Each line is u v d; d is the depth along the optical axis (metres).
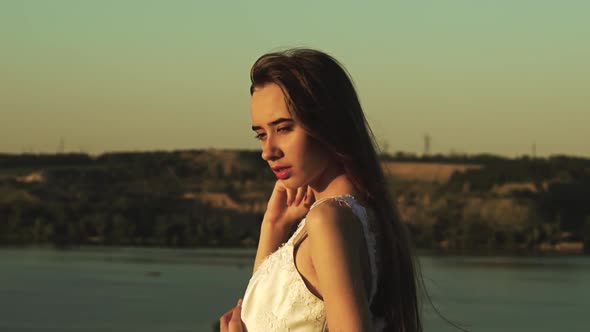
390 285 2.47
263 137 2.46
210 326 72.38
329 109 2.40
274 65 2.41
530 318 79.81
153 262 138.00
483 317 78.44
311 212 2.30
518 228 192.12
